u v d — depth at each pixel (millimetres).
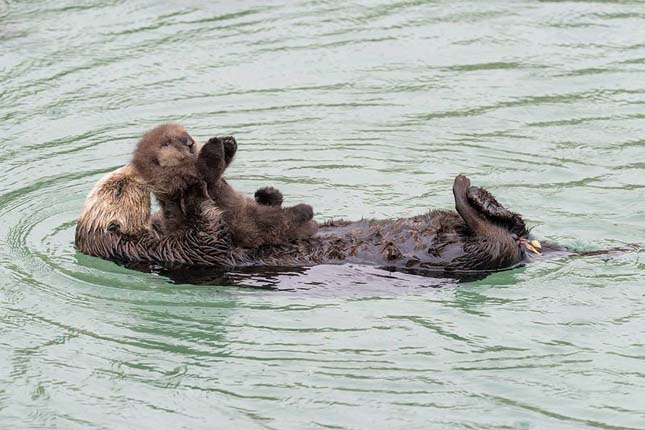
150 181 12703
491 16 21672
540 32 20875
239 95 18781
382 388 10648
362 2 22422
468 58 19938
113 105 18484
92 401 10727
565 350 11117
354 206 14688
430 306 12008
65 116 18109
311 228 12812
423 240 12430
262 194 13172
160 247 13047
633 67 19344
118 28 21422
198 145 13055
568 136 16969
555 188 15117
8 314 12359
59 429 10344
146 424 10344
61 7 22312
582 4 22062
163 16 21906
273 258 12711
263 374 10961
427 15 21781
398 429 10070
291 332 11664
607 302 11961
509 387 10586
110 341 11742
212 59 20109
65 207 15164
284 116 17953
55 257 13688
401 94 18688
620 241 13469
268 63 19938
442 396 10508
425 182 15469
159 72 19641
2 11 22125
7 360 11461
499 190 15062
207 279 12828
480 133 17156
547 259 12844
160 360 11344
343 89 18938
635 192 14914
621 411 10211
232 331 11750
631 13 21594
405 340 11398
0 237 14289
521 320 11664
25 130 17641
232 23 21562
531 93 18562
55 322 12164
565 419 10133
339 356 11188
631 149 16469
